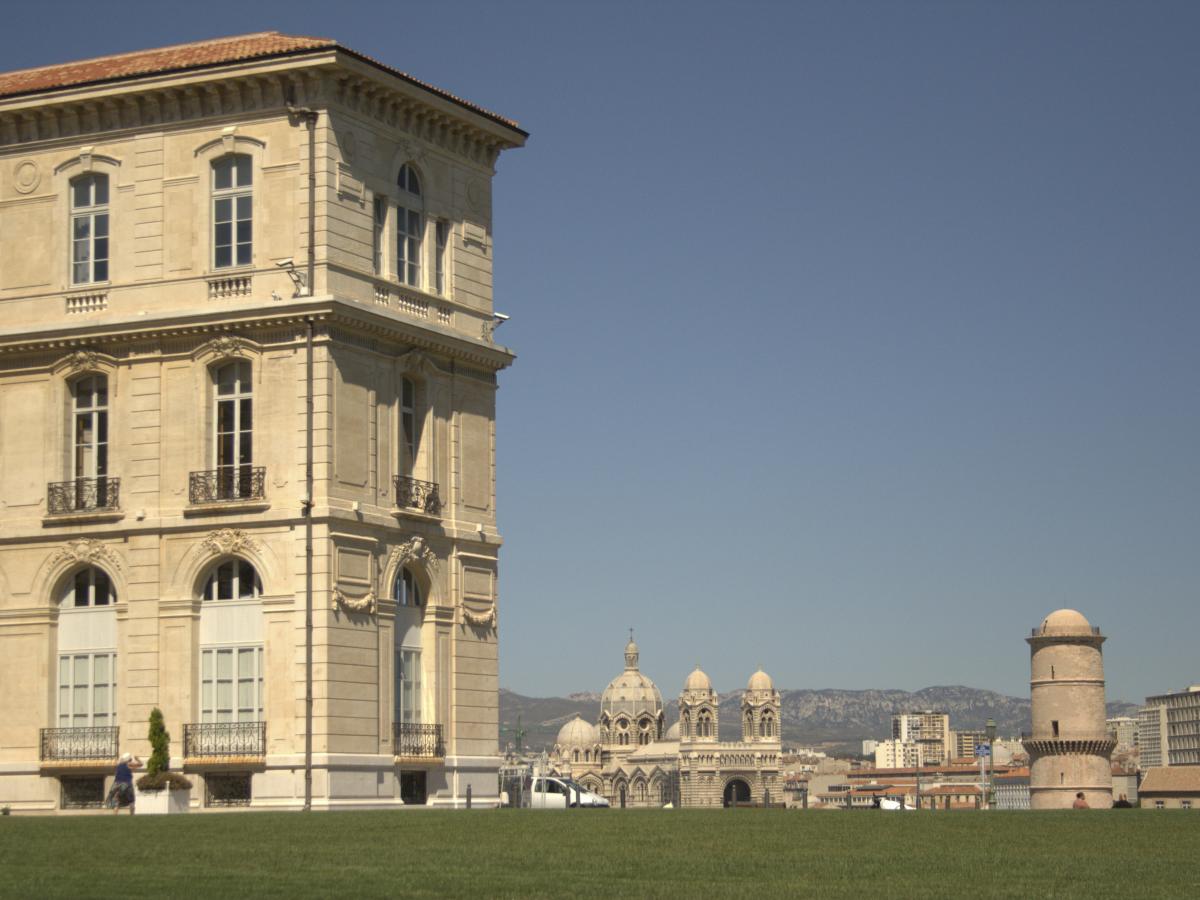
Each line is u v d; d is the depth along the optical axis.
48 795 69.62
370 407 69.44
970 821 47.75
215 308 68.69
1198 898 26.45
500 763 74.94
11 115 72.44
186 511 68.38
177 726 67.81
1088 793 152.62
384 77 70.12
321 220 68.00
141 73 70.06
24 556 71.00
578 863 31.62
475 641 74.12
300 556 66.75
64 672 70.56
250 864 31.08
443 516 73.19
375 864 31.22
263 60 68.50
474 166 76.75
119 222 71.12
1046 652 155.38
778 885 27.84
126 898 25.19
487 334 76.62
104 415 71.12
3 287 72.75
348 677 67.12
